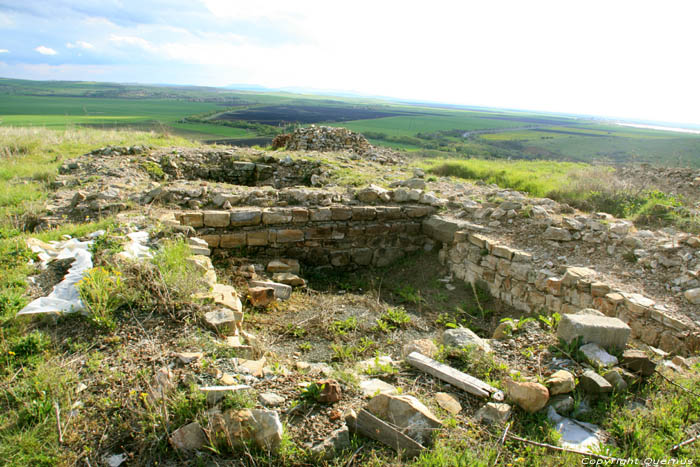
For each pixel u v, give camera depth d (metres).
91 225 6.58
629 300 5.18
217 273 6.71
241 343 4.18
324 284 7.39
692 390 3.54
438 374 3.78
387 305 6.47
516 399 3.37
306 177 12.59
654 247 6.20
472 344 4.23
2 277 4.60
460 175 13.20
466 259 7.61
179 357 3.54
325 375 3.71
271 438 2.84
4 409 3.02
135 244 5.66
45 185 9.95
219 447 2.84
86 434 2.87
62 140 16.31
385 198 8.83
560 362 3.89
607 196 9.48
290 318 5.77
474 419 3.25
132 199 8.23
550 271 6.28
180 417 2.95
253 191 8.64
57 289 4.32
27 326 3.86
